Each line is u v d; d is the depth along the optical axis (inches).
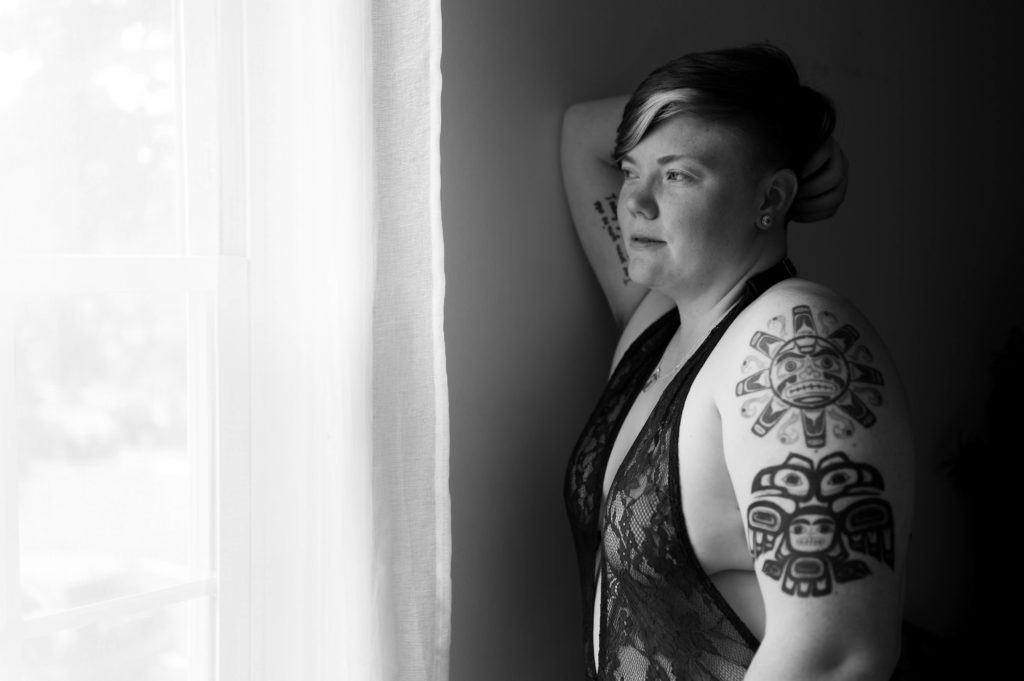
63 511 38.4
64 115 37.3
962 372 97.1
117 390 39.6
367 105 45.5
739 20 71.9
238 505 42.9
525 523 59.1
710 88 45.9
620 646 47.4
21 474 37.3
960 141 94.5
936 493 96.2
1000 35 99.1
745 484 40.5
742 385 41.5
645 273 48.6
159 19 39.9
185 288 41.0
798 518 38.8
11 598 37.0
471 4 54.8
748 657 43.4
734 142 46.0
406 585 47.2
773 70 46.9
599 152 58.2
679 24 67.6
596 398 63.3
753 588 44.2
